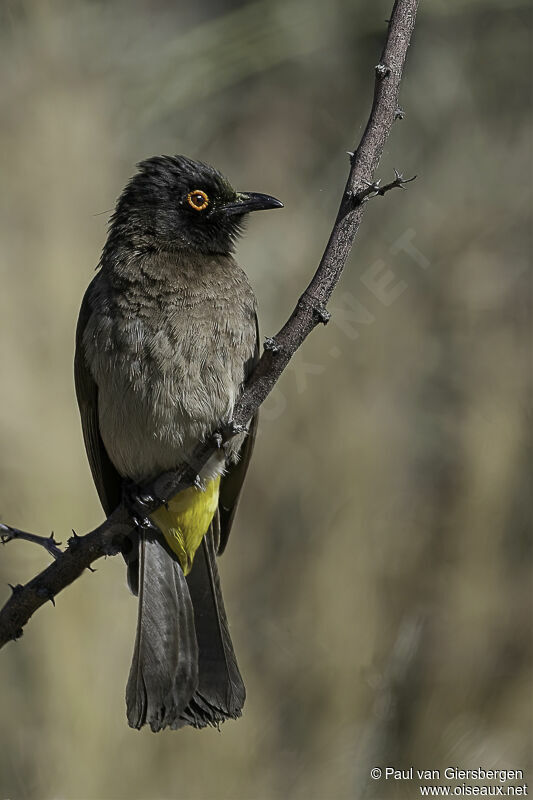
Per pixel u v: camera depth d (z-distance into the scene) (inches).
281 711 451.5
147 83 604.7
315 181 642.8
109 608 424.8
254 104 679.7
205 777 423.8
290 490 483.2
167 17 657.0
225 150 669.3
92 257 453.7
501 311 522.0
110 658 422.9
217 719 299.3
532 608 468.1
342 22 669.9
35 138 454.6
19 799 407.2
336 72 685.9
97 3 510.6
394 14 238.5
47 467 427.2
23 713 415.2
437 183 570.3
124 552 313.6
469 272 525.7
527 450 499.2
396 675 456.1
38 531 425.4
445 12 644.7
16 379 428.5
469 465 490.9
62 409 435.2
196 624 310.2
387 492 482.9
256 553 482.3
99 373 315.0
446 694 457.1
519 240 545.6
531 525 487.2
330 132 669.3
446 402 506.0
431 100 620.4
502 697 459.8
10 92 459.2
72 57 475.8
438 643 465.4
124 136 514.9
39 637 418.3
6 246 444.1
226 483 329.1
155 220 322.3
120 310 310.2
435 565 478.3
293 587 472.1
